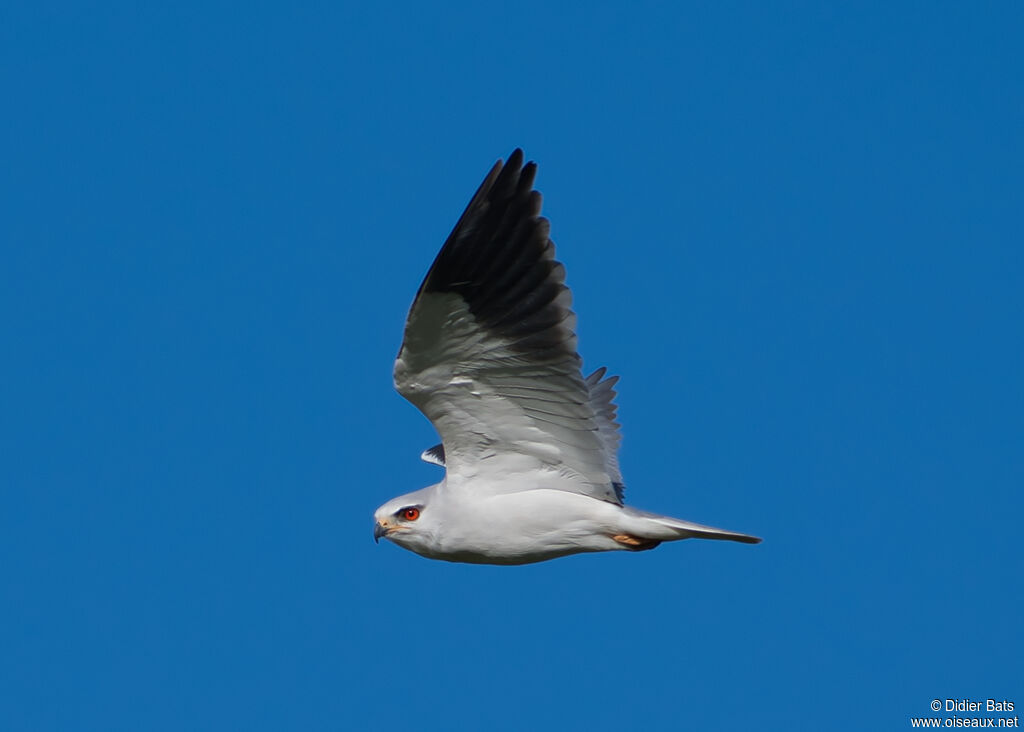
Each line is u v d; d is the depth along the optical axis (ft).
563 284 40.34
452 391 43.37
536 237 39.68
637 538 45.73
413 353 41.88
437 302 40.09
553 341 41.22
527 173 39.09
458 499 45.88
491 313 40.73
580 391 42.68
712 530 44.80
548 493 45.52
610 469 53.88
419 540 46.55
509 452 45.37
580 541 45.91
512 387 43.16
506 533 45.65
